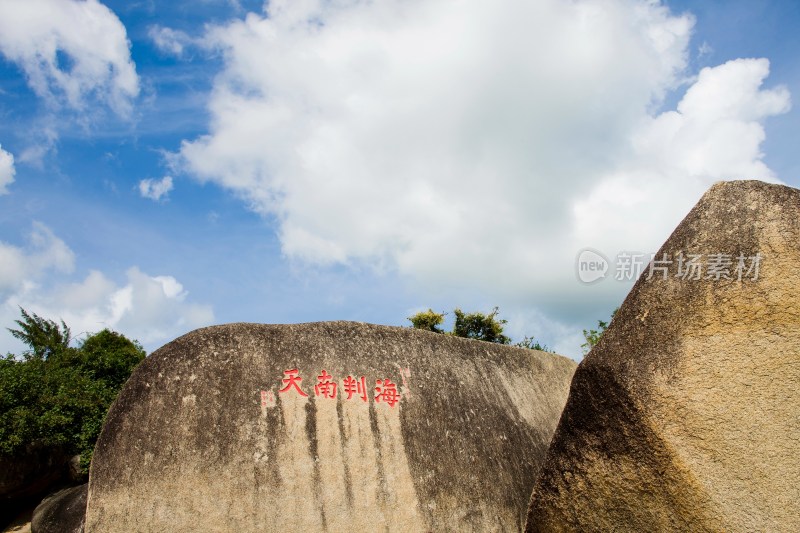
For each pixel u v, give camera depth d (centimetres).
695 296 344
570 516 377
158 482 435
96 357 1177
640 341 350
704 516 315
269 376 499
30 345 1541
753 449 314
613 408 348
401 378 559
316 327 546
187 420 459
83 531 425
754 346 327
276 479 463
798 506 303
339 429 504
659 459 329
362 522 478
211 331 505
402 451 523
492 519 540
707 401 325
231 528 437
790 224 339
